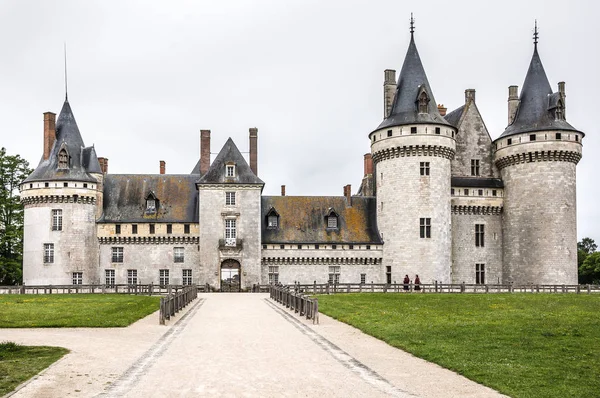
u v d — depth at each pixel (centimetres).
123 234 6069
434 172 5912
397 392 1412
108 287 5053
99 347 2034
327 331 2531
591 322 2836
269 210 6325
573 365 1727
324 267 6206
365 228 6356
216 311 3412
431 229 5853
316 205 6519
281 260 6178
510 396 1379
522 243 6128
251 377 1566
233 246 6006
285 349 2025
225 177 6112
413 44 6281
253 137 6500
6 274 6725
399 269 5888
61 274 5844
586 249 12656
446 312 3359
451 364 1725
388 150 6009
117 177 6450
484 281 6306
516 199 6216
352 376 1588
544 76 6344
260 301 4256
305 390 1427
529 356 1869
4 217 6681
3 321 2788
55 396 1355
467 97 6688
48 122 6141
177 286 4925
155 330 2530
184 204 6319
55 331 2484
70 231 5900
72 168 6006
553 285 5328
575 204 6112
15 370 1617
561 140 6003
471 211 6353
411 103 6069
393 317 3041
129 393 1388
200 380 1527
